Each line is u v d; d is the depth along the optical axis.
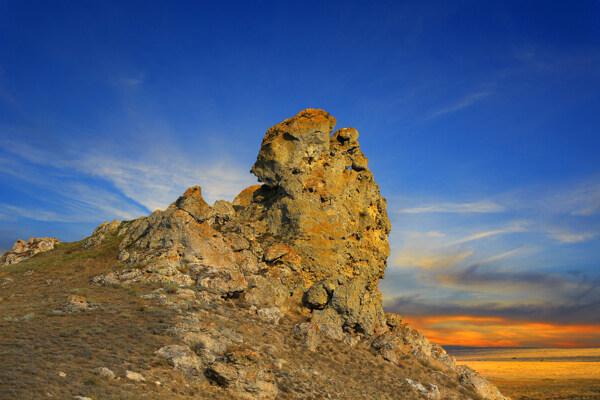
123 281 39.38
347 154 59.34
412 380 38.28
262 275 46.88
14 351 21.11
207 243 46.84
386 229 60.59
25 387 16.52
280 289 45.50
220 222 57.19
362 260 55.44
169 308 32.56
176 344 25.36
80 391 17.08
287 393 25.98
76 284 39.69
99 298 34.00
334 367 34.91
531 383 97.25
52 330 25.58
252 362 25.45
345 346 40.78
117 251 50.78
